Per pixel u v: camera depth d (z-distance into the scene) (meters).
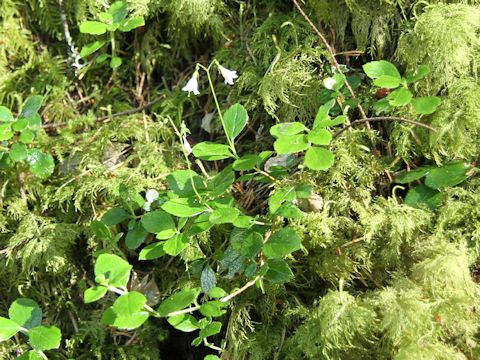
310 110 0.38
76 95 0.43
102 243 0.38
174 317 0.32
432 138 0.34
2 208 0.39
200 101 0.42
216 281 0.35
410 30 0.36
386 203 0.34
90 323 0.38
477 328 0.32
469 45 0.35
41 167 0.38
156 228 0.33
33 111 0.38
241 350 0.34
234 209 0.33
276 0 0.40
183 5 0.40
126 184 0.37
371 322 0.31
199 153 0.34
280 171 0.34
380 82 0.34
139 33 0.43
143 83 0.43
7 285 0.39
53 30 0.44
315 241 0.34
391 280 0.33
